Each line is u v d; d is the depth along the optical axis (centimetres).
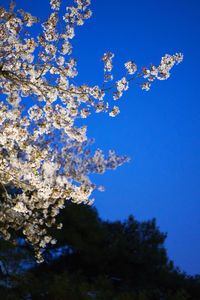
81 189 611
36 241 726
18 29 538
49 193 614
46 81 575
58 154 1243
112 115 575
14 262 972
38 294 1021
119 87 550
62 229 1667
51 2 566
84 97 567
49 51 573
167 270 1931
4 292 921
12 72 541
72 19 570
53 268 1698
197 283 1867
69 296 1075
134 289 1820
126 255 1933
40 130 563
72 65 598
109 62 548
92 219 1867
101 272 1869
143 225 2141
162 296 1650
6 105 557
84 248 1761
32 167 566
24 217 720
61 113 572
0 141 524
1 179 632
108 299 1291
